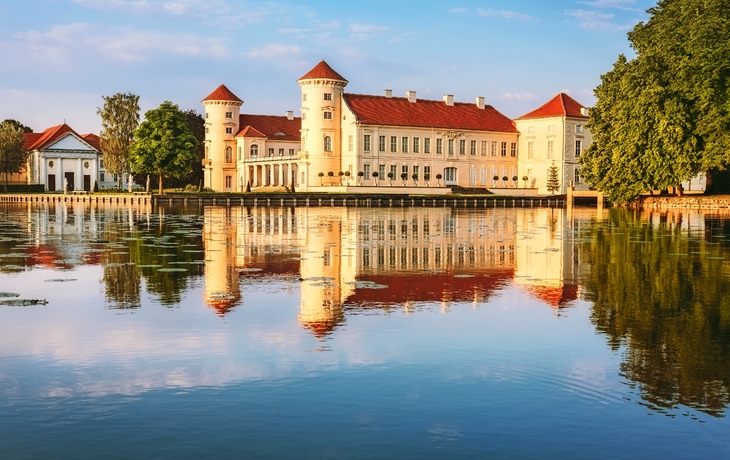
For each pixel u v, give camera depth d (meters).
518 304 16.12
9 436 8.29
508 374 10.56
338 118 115.50
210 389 9.85
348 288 18.27
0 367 10.89
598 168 78.94
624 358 11.43
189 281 19.45
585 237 35.62
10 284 18.92
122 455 7.80
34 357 11.43
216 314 14.77
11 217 58.56
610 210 76.06
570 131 121.12
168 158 103.56
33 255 26.25
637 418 8.86
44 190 141.88
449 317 14.56
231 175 134.38
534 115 124.75
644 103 68.69
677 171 68.00
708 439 8.25
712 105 66.38
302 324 13.80
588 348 12.04
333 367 10.87
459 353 11.69
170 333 13.02
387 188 107.25
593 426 8.62
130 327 13.52
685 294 17.58
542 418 8.86
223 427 8.53
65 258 25.22
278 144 135.12
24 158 139.88
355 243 31.58
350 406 9.22
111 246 30.02
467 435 8.34
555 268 22.69
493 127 124.88
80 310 15.20
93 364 11.03
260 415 8.91
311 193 96.56
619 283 19.48
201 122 152.25
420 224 47.44
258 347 12.02
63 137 144.75
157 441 8.15
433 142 119.00
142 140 103.19
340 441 8.16
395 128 115.31
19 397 9.55
